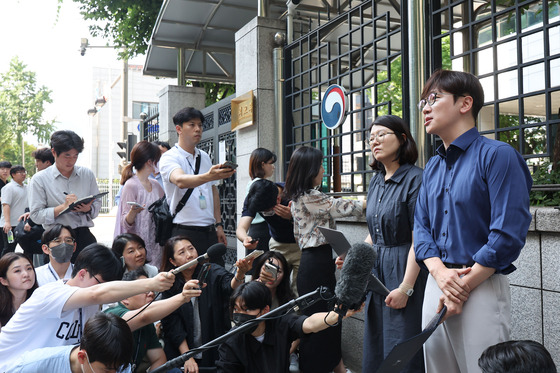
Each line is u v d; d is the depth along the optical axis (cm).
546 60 311
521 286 300
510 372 171
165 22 795
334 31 680
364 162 461
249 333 310
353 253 192
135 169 486
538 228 285
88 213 464
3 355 267
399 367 187
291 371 380
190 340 365
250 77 613
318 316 291
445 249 217
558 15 460
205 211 419
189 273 363
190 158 423
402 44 401
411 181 269
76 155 459
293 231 400
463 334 204
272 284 369
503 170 201
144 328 330
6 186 743
